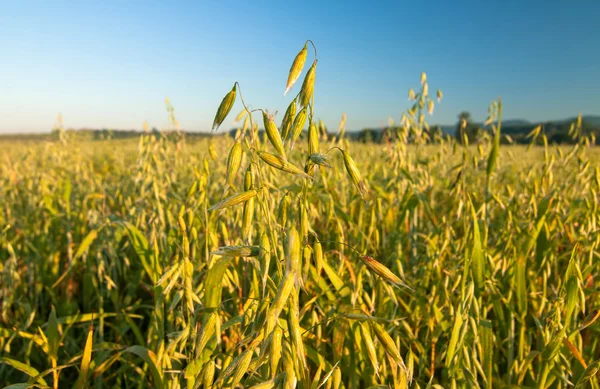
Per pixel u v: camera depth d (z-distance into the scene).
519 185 4.69
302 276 1.14
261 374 1.54
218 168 4.25
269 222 1.22
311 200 3.34
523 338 2.23
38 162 7.39
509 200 3.11
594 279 2.59
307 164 1.17
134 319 3.23
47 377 2.73
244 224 1.29
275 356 1.09
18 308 3.26
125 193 4.91
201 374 1.34
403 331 2.29
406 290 2.52
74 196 5.07
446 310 2.27
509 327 2.26
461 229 3.35
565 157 3.25
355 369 2.03
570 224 3.24
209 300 1.74
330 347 2.40
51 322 1.84
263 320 1.23
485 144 3.73
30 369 1.77
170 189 3.75
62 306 3.09
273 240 1.21
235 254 1.24
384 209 3.58
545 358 1.85
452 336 1.69
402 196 3.56
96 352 2.64
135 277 3.02
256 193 1.21
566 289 1.85
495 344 2.35
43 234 3.86
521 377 2.02
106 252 3.00
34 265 3.47
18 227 4.17
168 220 2.94
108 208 4.60
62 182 6.01
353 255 2.86
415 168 4.27
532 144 3.13
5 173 6.14
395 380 1.45
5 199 4.84
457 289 2.33
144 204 3.32
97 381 2.32
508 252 2.75
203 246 2.58
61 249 4.09
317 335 2.12
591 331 2.50
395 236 3.11
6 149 9.35
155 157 3.17
